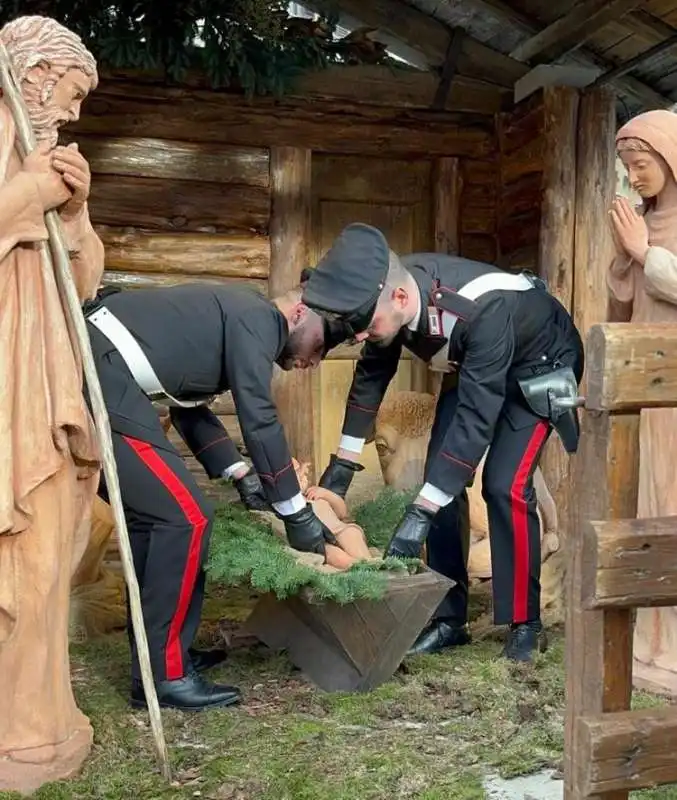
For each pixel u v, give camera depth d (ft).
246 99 15.38
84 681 10.06
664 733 6.33
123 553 7.73
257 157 15.58
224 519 10.77
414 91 16.06
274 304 9.97
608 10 13.53
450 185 16.48
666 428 9.63
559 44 15.20
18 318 7.34
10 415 7.22
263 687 10.00
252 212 15.62
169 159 15.23
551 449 15.31
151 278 15.38
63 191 7.49
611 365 6.13
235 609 12.90
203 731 8.82
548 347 10.76
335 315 9.78
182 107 15.17
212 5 14.25
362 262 9.73
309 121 15.74
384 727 9.04
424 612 9.80
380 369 11.43
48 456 7.35
